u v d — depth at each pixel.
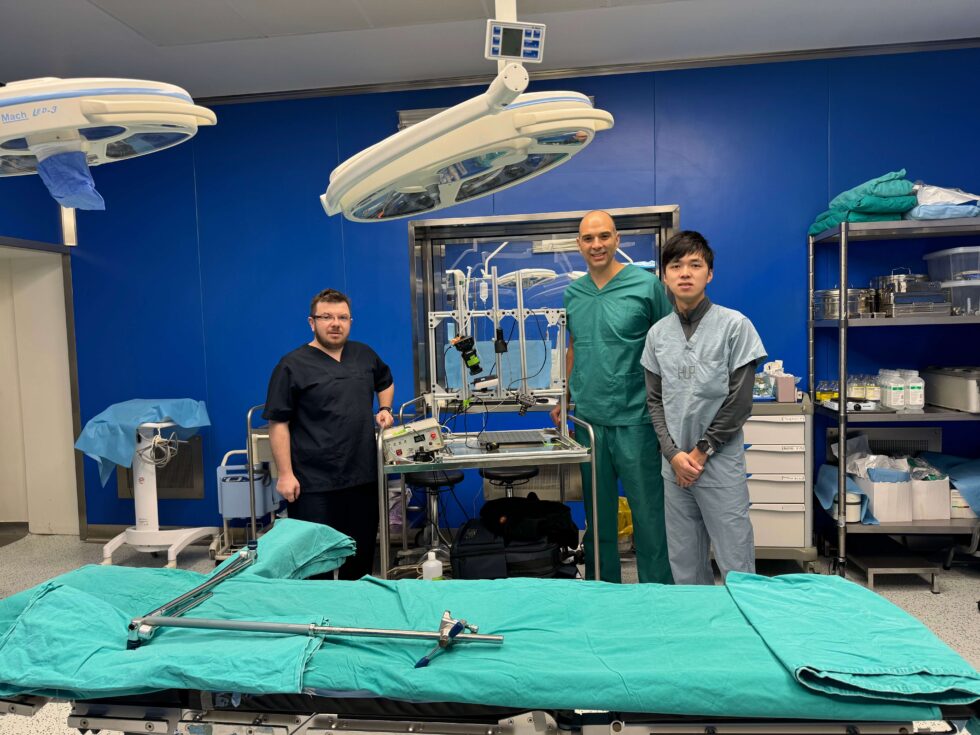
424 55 3.31
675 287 2.24
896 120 3.39
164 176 3.86
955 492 3.13
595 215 2.57
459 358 2.97
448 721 1.24
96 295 3.98
